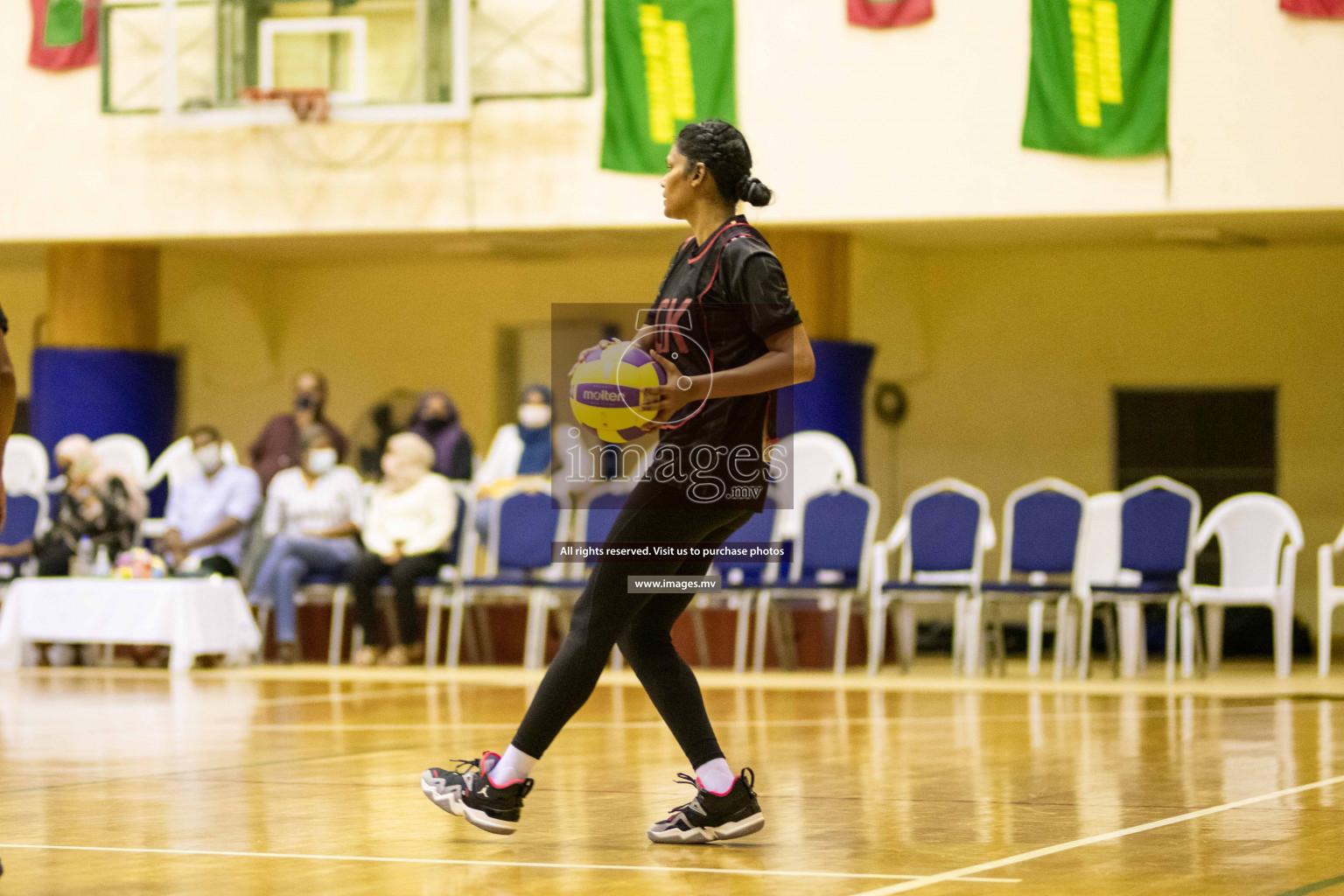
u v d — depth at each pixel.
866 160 16.78
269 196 18.36
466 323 23.61
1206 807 6.83
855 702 12.70
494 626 18.00
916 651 19.92
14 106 19.09
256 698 12.96
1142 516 15.86
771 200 5.80
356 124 18.09
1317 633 20.72
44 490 19.61
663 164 17.22
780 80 16.98
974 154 16.48
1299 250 21.00
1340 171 15.57
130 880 5.16
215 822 6.46
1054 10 16.20
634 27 17.27
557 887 5.03
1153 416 21.59
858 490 16.23
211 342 22.25
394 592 17.27
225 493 17.81
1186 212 15.98
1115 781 7.72
